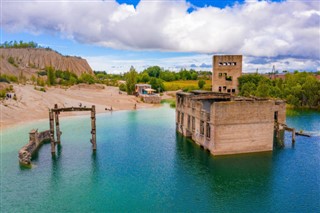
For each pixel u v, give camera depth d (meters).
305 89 124.44
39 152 60.78
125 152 61.34
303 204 38.88
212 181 46.09
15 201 39.56
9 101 106.19
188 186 44.41
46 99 120.94
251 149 58.16
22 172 49.62
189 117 71.62
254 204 38.88
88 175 48.66
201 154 58.75
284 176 47.91
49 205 38.53
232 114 55.44
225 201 39.72
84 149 63.31
